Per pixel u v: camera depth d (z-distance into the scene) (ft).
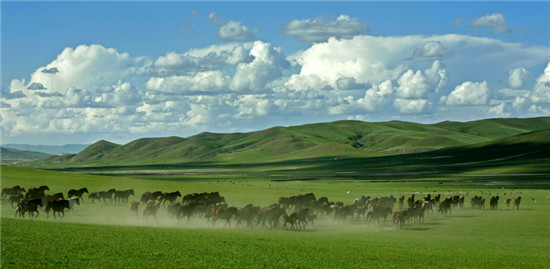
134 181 312.91
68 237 105.40
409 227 163.63
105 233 114.62
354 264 94.63
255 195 271.90
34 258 85.97
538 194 306.35
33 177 285.02
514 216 192.44
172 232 125.18
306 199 211.41
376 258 101.14
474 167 638.53
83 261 86.74
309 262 94.94
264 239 120.06
